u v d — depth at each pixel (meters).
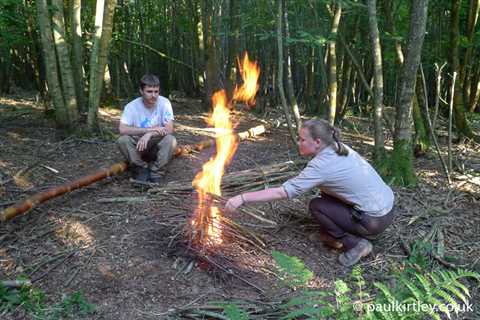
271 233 3.47
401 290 2.58
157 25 10.77
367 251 3.18
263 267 3.07
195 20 8.95
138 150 4.10
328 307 2.30
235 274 2.96
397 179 4.42
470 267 3.20
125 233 3.32
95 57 5.52
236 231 3.35
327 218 3.21
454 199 4.19
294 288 2.88
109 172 4.17
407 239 3.51
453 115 6.82
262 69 8.91
